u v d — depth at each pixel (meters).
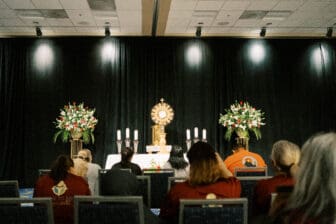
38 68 10.00
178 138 10.09
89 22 8.99
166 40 10.27
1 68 9.86
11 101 9.83
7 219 2.60
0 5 7.75
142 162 7.93
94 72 10.08
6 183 3.50
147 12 8.20
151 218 2.96
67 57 10.09
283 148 2.80
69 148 9.95
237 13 8.36
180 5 7.76
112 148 9.96
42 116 9.94
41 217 2.60
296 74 10.34
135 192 3.21
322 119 10.28
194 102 10.15
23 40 10.00
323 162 1.07
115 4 7.68
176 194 2.82
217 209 2.55
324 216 1.04
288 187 1.31
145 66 10.19
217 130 10.16
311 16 8.62
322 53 10.35
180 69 10.19
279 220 1.16
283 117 10.29
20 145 9.86
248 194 3.82
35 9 8.04
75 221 2.66
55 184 3.42
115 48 10.13
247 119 9.32
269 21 8.98
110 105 10.03
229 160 5.70
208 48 10.28
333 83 10.33
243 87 10.23
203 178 2.78
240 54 10.31
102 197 2.63
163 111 9.52
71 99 10.02
